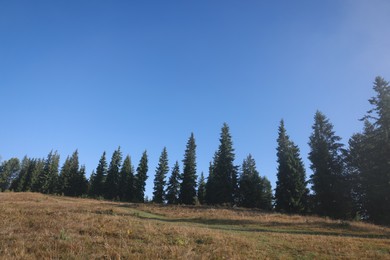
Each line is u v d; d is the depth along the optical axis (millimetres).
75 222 16109
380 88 41156
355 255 12320
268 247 13469
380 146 40438
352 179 48438
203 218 31031
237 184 69312
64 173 100312
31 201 40719
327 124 50906
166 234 14469
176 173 80188
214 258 10766
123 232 13953
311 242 14828
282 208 53875
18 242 10805
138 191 85562
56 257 9508
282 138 58406
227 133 68812
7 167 128000
